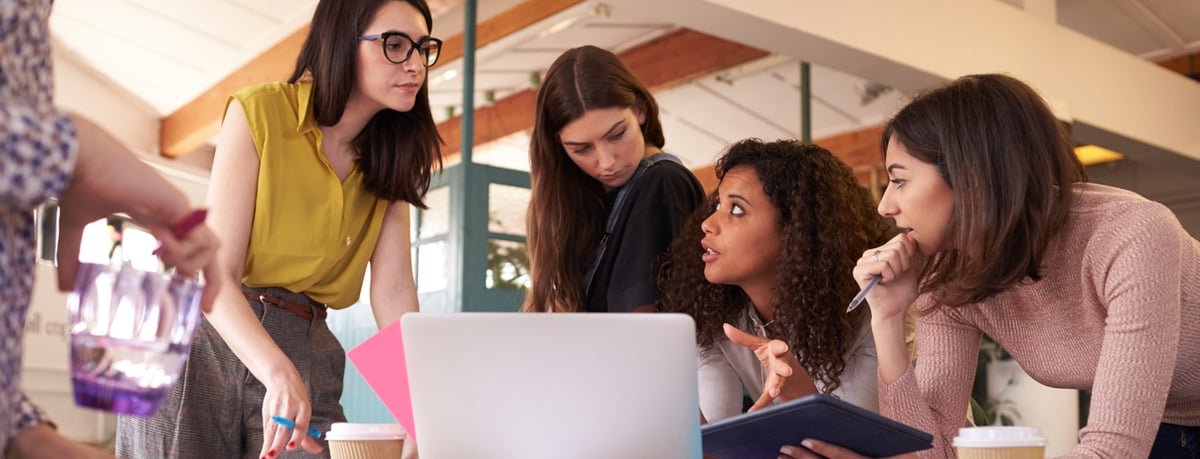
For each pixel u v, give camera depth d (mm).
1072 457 1406
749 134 7543
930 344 1791
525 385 1126
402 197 1966
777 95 6863
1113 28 6688
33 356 6230
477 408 1143
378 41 1818
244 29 5938
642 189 2289
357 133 1916
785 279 1920
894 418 1576
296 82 1881
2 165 676
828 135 7570
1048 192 1560
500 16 5285
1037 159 1559
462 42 5359
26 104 703
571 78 2279
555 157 2363
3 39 746
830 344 1911
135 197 790
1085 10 6422
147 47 6355
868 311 1970
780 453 1294
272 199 1794
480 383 1137
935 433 1564
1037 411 7270
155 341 754
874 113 7102
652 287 2209
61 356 6438
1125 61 6355
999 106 1570
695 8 4383
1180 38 6852
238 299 1684
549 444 1132
